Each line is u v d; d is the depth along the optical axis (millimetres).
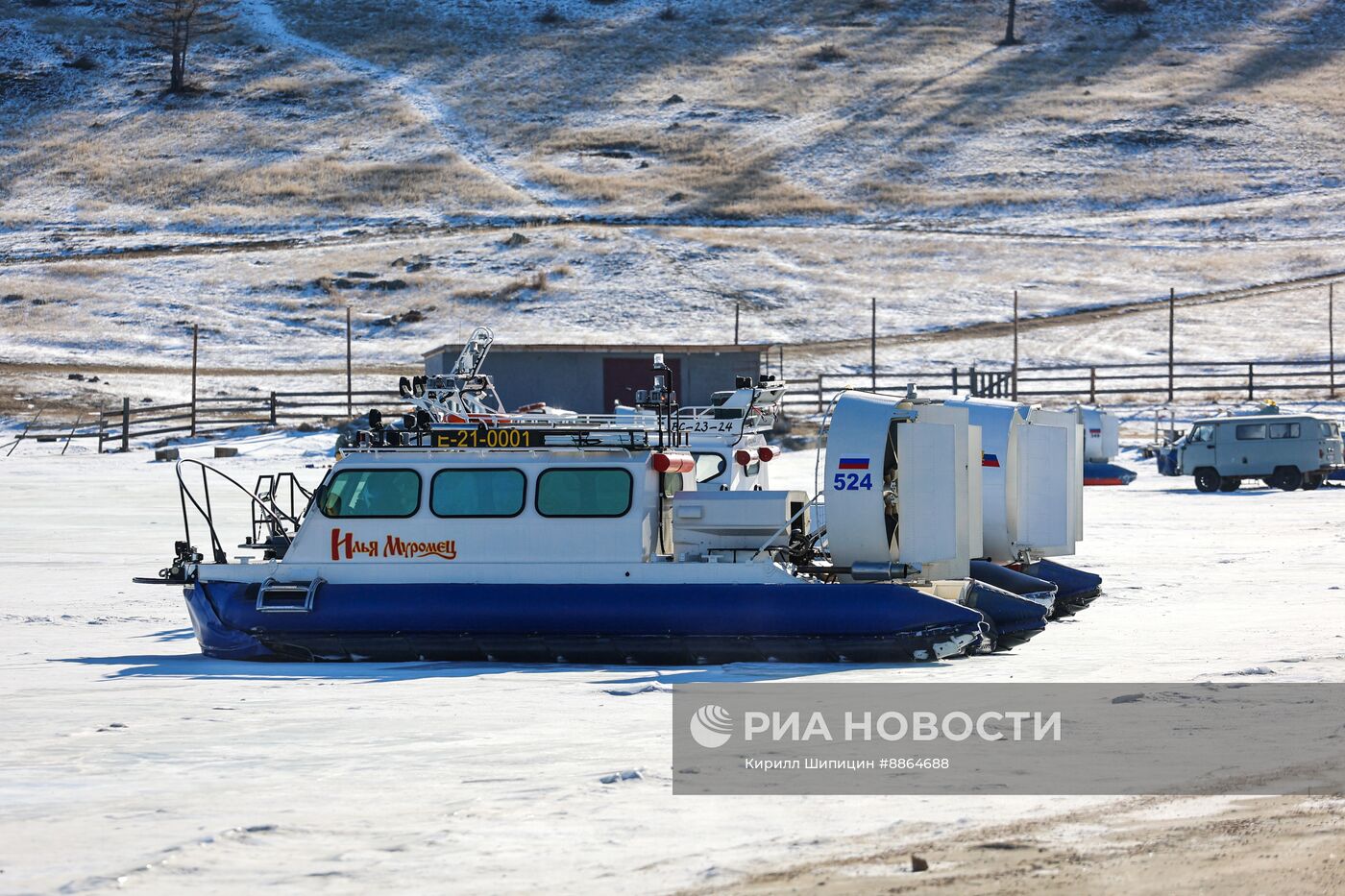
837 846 27188
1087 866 25453
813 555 55438
